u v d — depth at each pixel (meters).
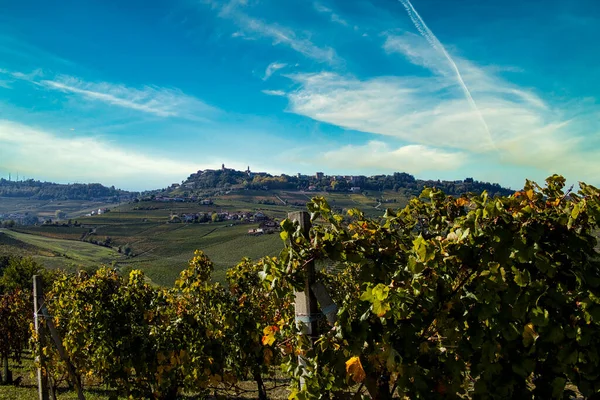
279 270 3.38
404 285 3.12
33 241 99.56
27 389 15.16
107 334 8.84
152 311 9.43
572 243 3.11
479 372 3.05
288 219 3.49
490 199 3.33
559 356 3.02
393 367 2.90
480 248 3.11
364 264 3.40
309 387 3.20
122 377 8.86
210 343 8.04
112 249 100.81
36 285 8.59
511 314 3.03
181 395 11.02
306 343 3.35
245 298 9.65
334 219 3.44
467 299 3.11
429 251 2.94
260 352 9.45
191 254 90.06
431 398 3.02
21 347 19.00
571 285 3.14
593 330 2.97
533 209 3.27
